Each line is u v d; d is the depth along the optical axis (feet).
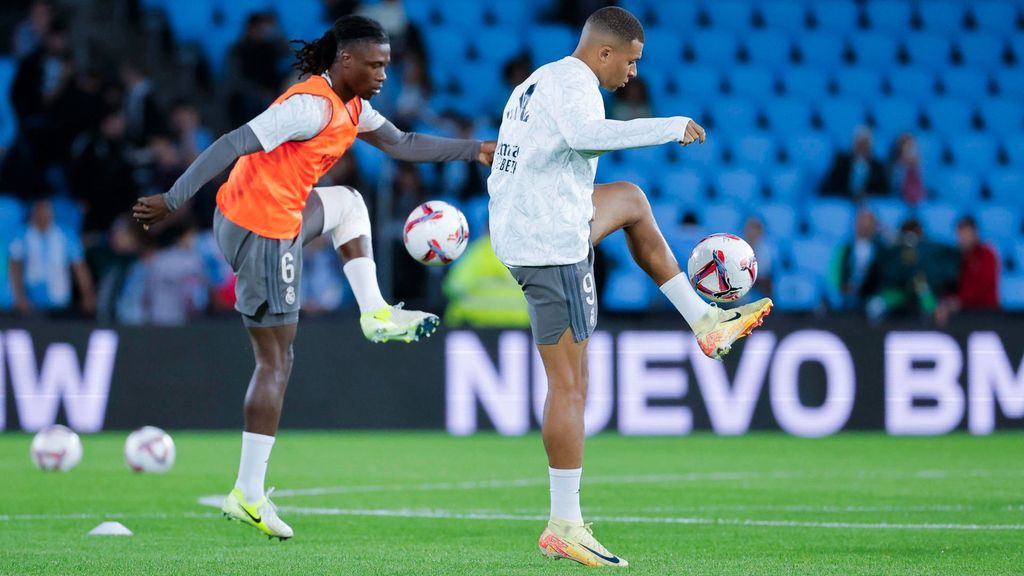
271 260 71.26
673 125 59.67
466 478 109.50
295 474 112.37
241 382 151.33
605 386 151.43
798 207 206.49
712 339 68.39
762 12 238.27
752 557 68.13
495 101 203.41
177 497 96.22
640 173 205.46
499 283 164.66
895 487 103.55
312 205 75.36
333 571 62.95
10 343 147.23
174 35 208.03
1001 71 237.86
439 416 151.74
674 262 69.67
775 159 214.28
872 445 141.28
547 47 221.66
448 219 77.20
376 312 75.82
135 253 165.27
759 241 166.09
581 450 64.49
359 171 173.17
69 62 182.50
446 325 152.66
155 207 66.33
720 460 125.29
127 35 205.98
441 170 181.57
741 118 220.23
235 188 71.26
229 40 207.51
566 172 63.52
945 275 164.14
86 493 98.48
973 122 231.09
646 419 151.74
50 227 163.73
